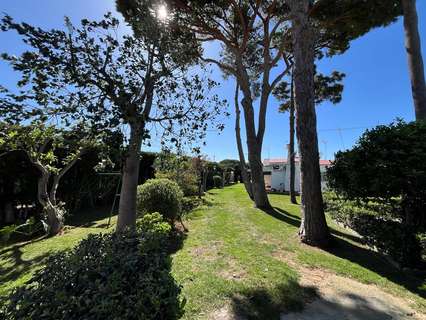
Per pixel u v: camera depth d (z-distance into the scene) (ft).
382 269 13.91
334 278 12.71
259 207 35.32
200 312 9.30
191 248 16.90
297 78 19.47
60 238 21.17
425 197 13.55
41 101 10.00
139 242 7.57
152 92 12.85
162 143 13.62
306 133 18.92
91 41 10.91
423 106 19.76
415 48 20.33
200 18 27.99
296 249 17.01
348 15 28.63
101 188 38.52
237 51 33.47
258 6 29.84
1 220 26.05
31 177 27.55
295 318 9.27
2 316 4.68
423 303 10.48
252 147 35.70
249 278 12.17
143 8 12.44
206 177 70.08
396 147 13.82
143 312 4.93
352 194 16.55
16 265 15.64
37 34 9.83
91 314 4.67
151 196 21.67
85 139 11.13
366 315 9.56
